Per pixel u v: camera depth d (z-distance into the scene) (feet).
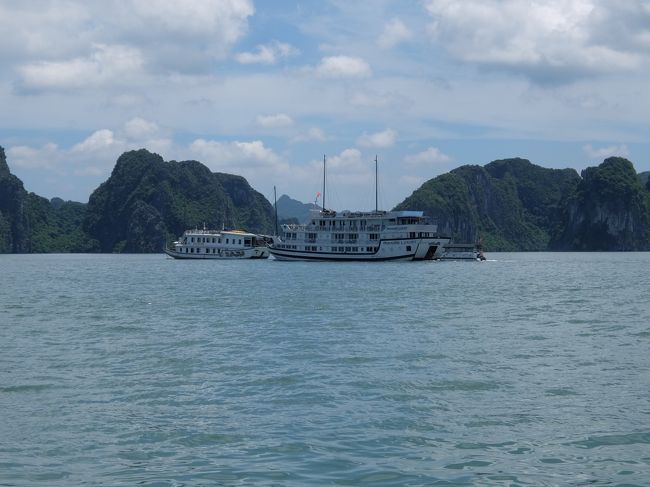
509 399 74.79
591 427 63.98
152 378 87.76
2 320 155.94
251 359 100.68
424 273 359.05
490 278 323.16
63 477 51.80
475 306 182.60
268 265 466.29
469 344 113.91
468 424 65.10
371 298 207.72
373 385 81.92
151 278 343.87
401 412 69.51
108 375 89.86
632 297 214.48
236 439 60.90
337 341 118.11
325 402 73.92
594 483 50.34
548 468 53.26
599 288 258.16
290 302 194.70
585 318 153.28
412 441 59.93
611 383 82.69
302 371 90.99
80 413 70.23
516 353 104.78
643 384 82.07
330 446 58.59
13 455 57.06
